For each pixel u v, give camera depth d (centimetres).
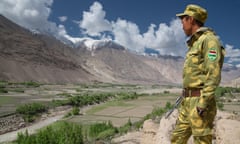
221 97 4122
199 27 313
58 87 10150
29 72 16550
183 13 318
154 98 5419
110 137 1207
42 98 4897
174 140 341
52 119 3178
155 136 690
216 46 282
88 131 1570
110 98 5812
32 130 2511
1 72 14362
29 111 3169
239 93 5159
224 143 565
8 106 3541
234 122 657
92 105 4619
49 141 1053
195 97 298
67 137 1093
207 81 279
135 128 1336
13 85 8994
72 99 4438
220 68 284
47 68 18700
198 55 295
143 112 3130
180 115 330
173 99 5091
